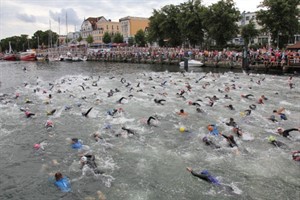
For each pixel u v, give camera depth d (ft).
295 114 67.92
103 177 39.01
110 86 108.99
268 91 95.81
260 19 184.14
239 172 40.11
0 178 39.52
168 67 193.47
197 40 234.17
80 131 56.80
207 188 36.29
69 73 167.63
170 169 41.11
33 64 264.52
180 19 237.45
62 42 589.73
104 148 48.29
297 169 40.93
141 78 131.54
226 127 57.77
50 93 94.22
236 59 168.96
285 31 177.78
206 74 139.95
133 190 36.04
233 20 204.13
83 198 34.55
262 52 161.68
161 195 35.01
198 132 55.31
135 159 44.19
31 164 43.37
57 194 35.50
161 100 79.20
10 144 50.90
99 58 287.48
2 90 106.22
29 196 35.27
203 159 44.06
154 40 284.61
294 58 136.98
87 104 78.18
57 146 49.70
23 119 65.00
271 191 35.68
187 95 88.84
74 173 40.22
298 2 178.40
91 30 520.42
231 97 86.02
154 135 54.13
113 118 64.44
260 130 56.54
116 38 400.47
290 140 51.52
